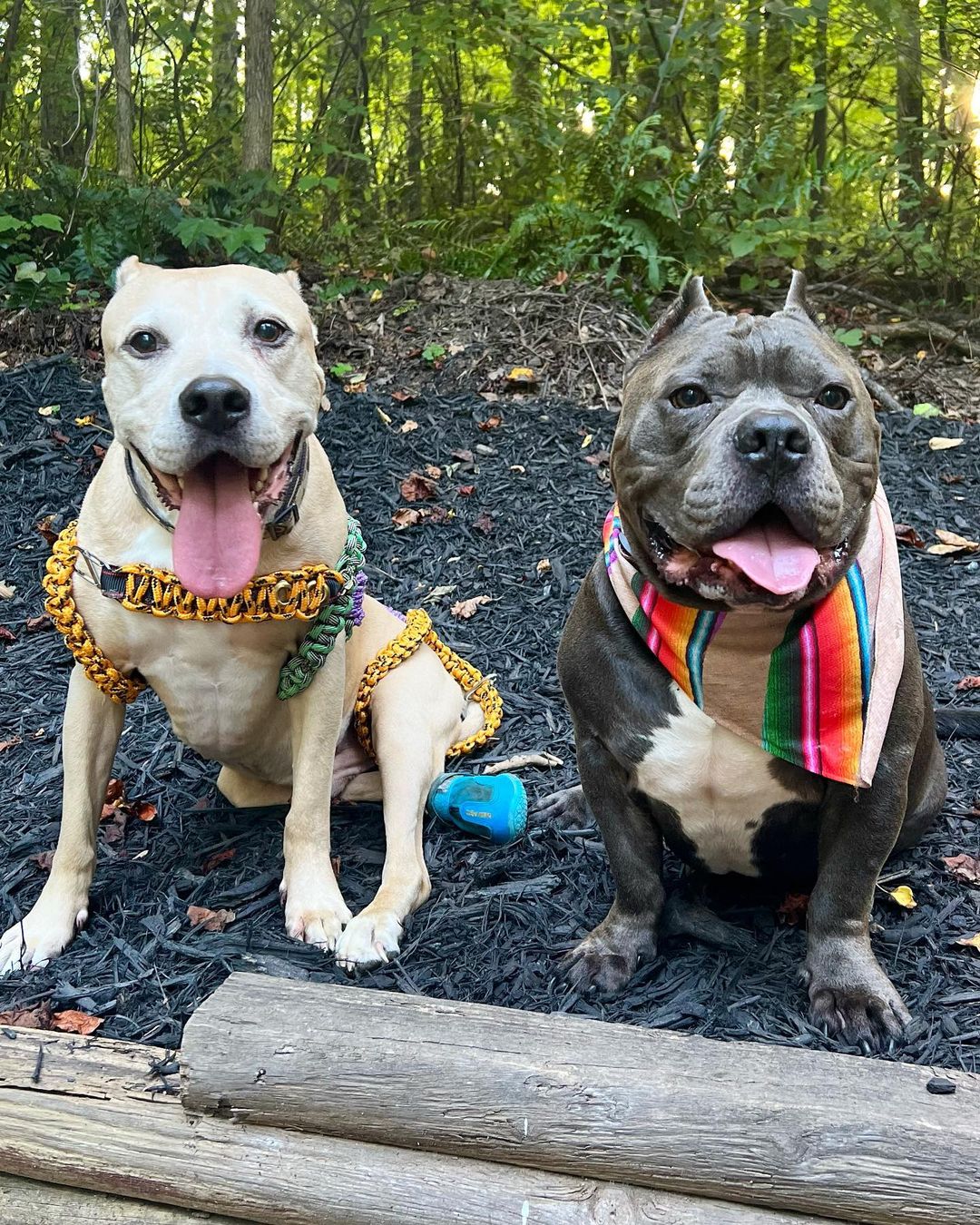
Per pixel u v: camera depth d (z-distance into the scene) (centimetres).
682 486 74
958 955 90
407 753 102
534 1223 63
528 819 111
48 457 189
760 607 73
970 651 144
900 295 280
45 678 139
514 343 230
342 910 94
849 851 82
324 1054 67
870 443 78
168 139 309
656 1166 63
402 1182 65
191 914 95
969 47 281
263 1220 66
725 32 291
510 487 187
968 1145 61
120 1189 67
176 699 95
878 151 274
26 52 297
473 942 93
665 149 254
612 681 84
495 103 312
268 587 88
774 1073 65
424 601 159
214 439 79
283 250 284
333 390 218
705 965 89
